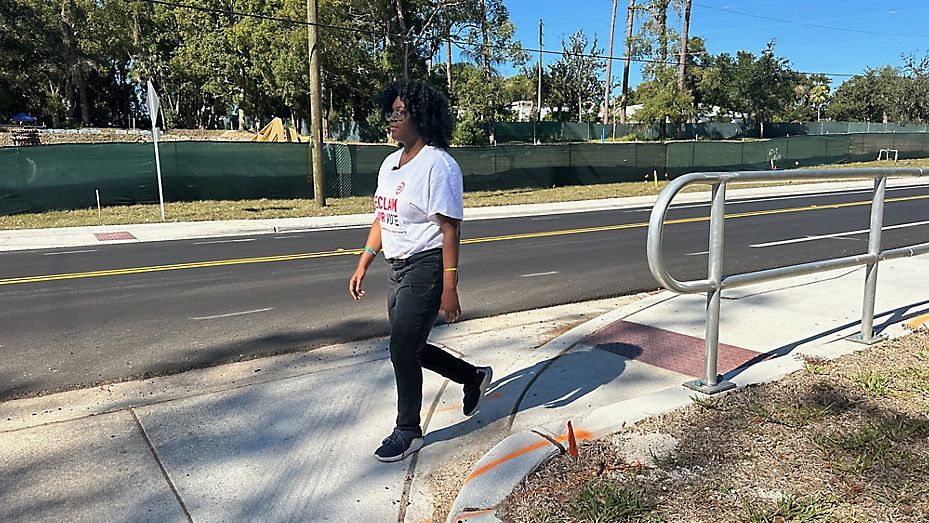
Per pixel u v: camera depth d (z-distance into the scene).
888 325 5.48
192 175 20.12
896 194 22.45
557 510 2.75
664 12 50.91
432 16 48.03
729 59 64.81
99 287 8.38
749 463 3.06
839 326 5.60
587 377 4.63
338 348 5.58
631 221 15.88
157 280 8.83
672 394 3.94
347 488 3.25
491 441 3.73
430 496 3.18
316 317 6.71
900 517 2.60
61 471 3.41
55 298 7.74
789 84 67.69
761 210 17.70
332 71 42.50
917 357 4.52
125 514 3.02
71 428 3.94
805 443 3.23
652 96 53.66
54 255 11.35
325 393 4.47
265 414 4.13
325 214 17.80
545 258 10.36
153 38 58.31
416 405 3.53
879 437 3.24
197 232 14.35
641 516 2.66
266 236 14.01
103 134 45.75
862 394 3.84
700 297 7.00
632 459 3.13
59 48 59.97
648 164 29.33
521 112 90.75
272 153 21.22
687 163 30.50
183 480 3.32
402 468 3.45
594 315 6.74
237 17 43.31
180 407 4.26
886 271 8.13
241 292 8.00
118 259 10.77
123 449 3.66
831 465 3.01
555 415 4.04
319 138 18.95
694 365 4.79
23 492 3.20
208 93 60.59
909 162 36.59
